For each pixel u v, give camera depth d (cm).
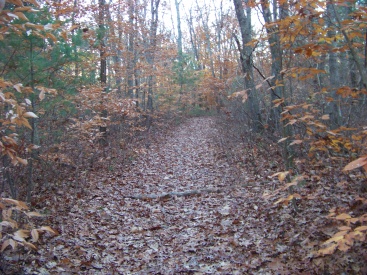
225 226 567
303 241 434
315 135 358
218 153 1250
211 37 2506
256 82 853
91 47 1121
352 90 327
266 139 934
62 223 596
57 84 729
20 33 259
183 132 2155
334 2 317
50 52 677
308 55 325
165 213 680
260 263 421
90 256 486
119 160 1173
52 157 748
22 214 520
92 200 754
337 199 488
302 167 632
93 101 942
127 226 614
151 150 1484
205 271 430
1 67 608
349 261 354
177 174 1045
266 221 544
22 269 418
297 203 551
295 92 772
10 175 564
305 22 343
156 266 460
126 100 1060
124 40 1803
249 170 904
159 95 2402
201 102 3097
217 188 810
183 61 2919
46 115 754
